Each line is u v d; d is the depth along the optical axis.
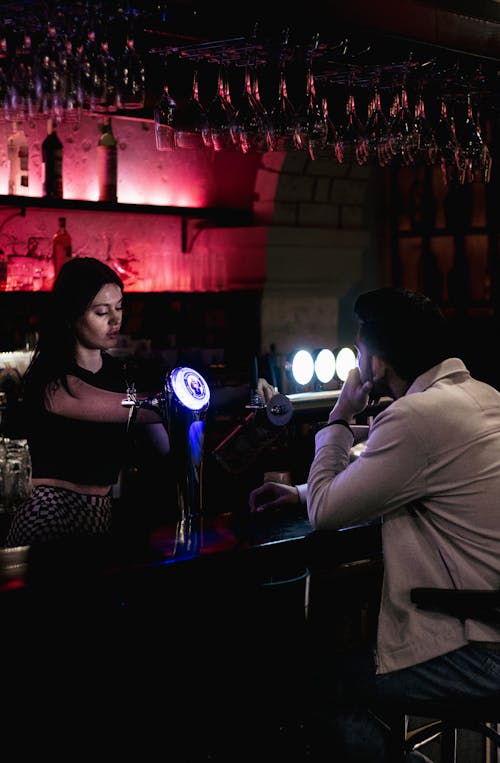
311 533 2.39
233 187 4.96
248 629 2.30
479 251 5.45
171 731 2.23
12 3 2.36
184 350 4.54
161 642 2.20
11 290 4.10
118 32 2.64
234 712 2.30
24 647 2.03
